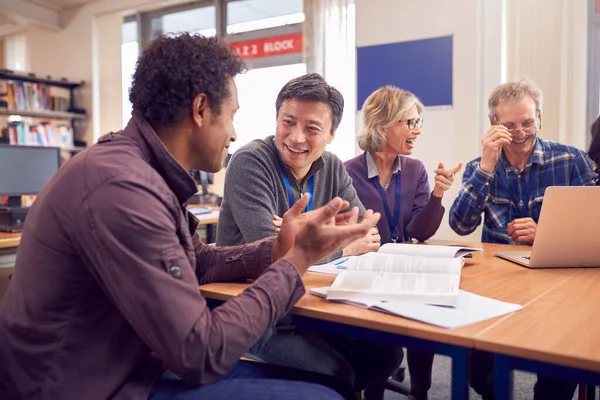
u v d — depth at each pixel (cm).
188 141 99
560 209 135
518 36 342
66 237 82
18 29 662
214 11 546
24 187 298
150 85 94
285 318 105
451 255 144
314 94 152
